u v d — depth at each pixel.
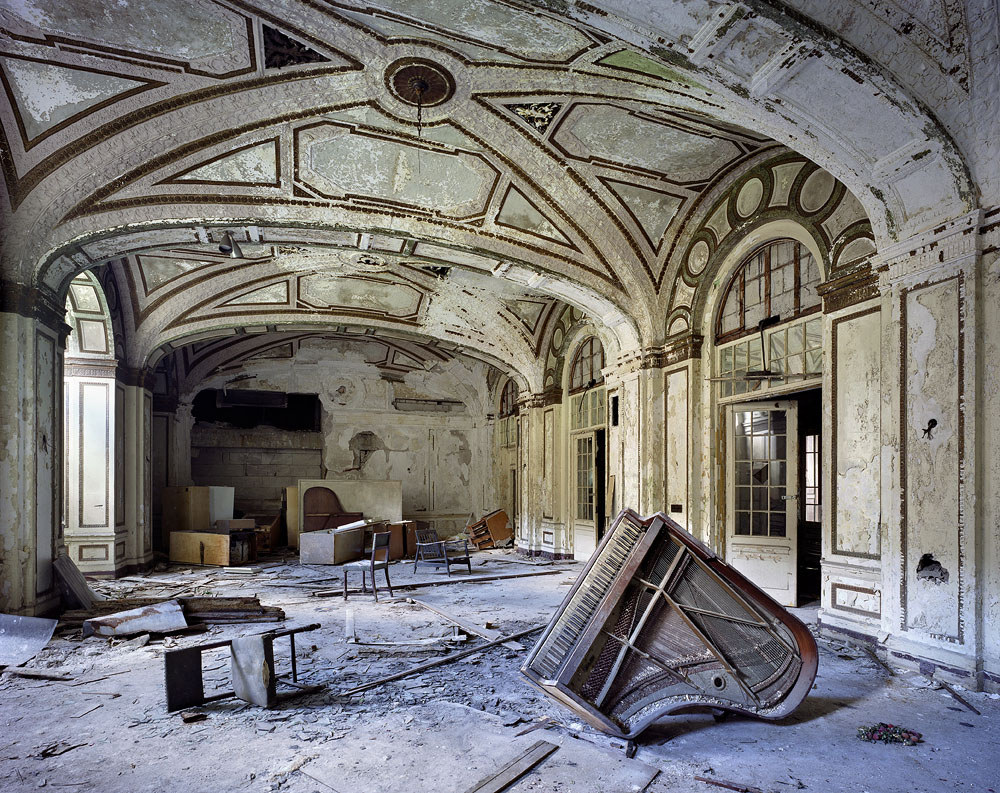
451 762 2.90
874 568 4.81
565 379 11.01
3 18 4.26
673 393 7.53
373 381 14.73
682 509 7.27
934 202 4.25
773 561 6.47
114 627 5.20
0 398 5.42
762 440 6.67
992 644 3.85
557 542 10.85
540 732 3.26
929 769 2.87
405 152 6.09
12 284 5.47
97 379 8.54
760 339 6.43
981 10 3.61
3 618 5.10
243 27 4.44
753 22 3.46
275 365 14.03
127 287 8.82
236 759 2.94
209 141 5.55
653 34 3.57
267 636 3.65
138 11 4.25
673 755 3.01
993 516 3.88
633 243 7.36
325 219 6.48
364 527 10.56
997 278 3.89
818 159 4.52
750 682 3.39
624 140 6.07
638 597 3.40
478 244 7.04
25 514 5.55
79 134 5.22
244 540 10.44
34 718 3.46
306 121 5.57
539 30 4.28
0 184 5.30
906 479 4.41
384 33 4.46
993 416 3.90
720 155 6.34
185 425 13.09
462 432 15.36
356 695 3.80
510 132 5.93
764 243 6.36
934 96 3.88
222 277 9.26
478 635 5.23
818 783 2.74
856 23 3.60
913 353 4.39
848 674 4.22
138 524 9.25
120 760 2.93
